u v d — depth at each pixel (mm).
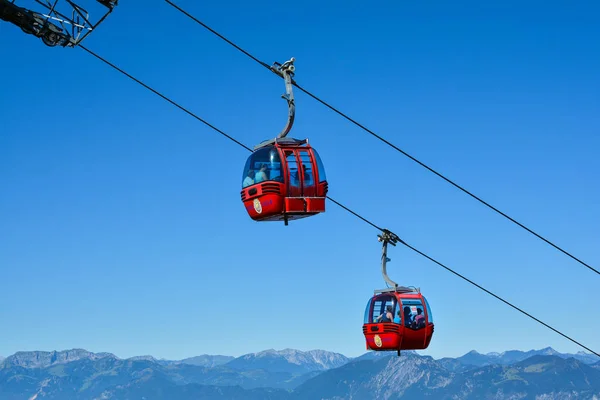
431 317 43938
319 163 33125
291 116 33156
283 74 33031
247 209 33719
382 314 43750
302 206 32625
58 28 29156
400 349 43656
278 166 32531
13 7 28016
